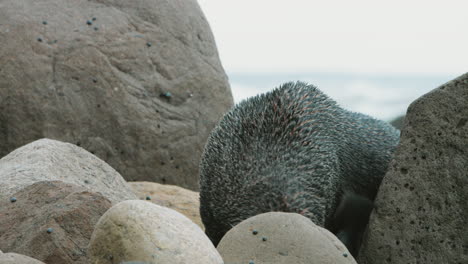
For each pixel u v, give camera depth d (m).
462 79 5.51
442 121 5.54
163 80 10.30
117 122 9.73
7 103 9.11
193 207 8.41
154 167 10.01
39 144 6.93
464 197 5.32
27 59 9.31
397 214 5.66
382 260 5.68
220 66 11.24
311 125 6.35
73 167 6.87
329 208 6.31
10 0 9.77
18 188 5.87
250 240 4.68
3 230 5.03
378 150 7.28
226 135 6.36
